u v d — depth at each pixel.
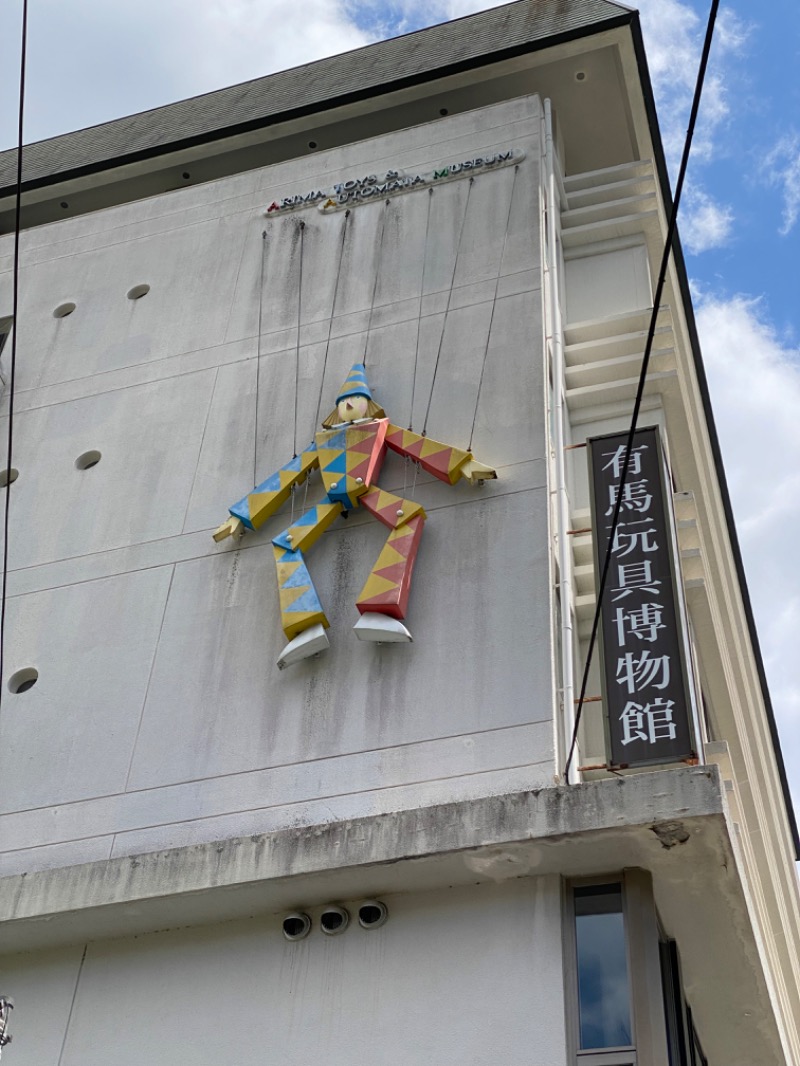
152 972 15.12
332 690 16.73
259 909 15.06
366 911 14.54
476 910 14.24
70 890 15.30
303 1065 13.73
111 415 21.88
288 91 27.05
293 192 24.08
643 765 14.31
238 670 17.53
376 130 25.98
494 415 18.80
